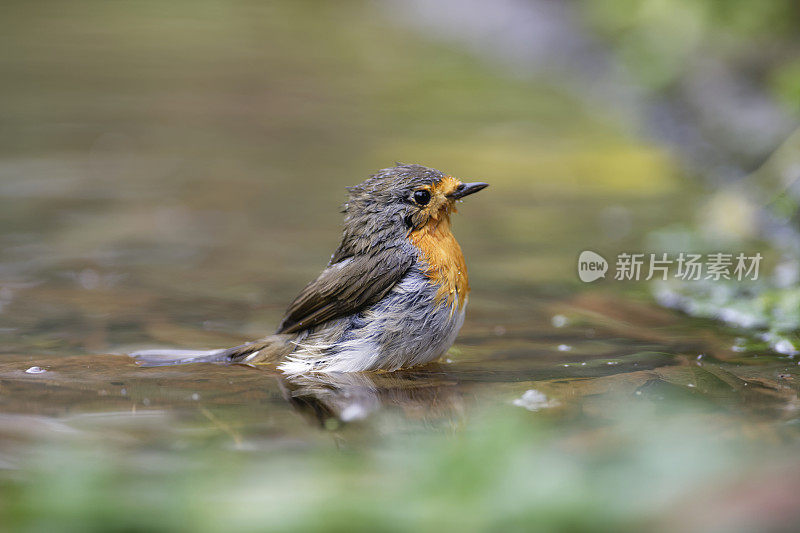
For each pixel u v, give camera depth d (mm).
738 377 7711
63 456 5770
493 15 37625
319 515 3996
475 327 9797
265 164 18766
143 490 4828
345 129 22172
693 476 3883
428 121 23094
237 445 6062
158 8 45344
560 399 7105
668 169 18422
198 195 16312
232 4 47875
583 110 24625
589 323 9852
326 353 8414
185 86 27469
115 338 9148
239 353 8602
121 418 6688
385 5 47594
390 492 4203
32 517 4172
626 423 6203
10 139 20641
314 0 49844
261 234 13836
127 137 21062
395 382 7930
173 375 8000
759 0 22578
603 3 29078
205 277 11695
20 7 44500
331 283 8500
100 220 14539
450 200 8602
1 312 10055
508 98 26297
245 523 4039
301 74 29797
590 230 14117
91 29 38344
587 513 3656
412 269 8359
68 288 11109
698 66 22625
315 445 6043
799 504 3473
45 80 27734
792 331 9266
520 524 3656
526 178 17656
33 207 15336
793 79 17734
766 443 5617
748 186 15617
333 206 15672
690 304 10500
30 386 7539
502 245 13391
